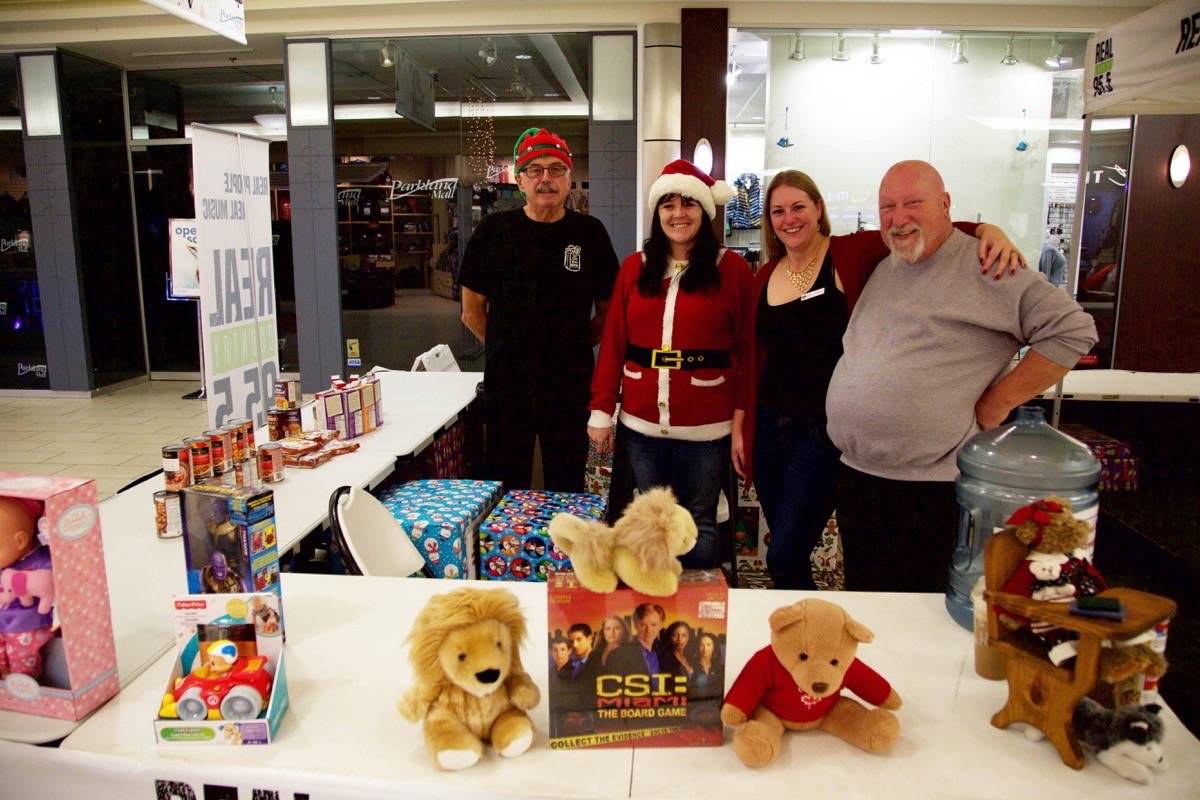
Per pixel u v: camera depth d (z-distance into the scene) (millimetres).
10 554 1281
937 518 2176
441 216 7258
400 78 6785
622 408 2889
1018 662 1240
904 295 2119
